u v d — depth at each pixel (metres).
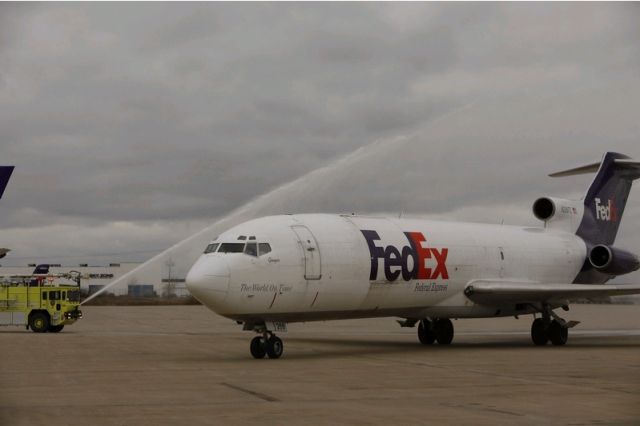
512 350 29.62
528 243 35.69
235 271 24.50
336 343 33.44
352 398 15.75
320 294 26.66
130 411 14.10
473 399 15.62
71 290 42.16
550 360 24.70
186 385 17.86
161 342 33.06
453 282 31.53
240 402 15.18
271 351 25.28
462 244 32.41
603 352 28.44
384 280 28.73
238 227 26.23
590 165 40.25
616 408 14.43
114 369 21.56
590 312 75.44
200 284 24.08
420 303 30.59
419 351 28.80
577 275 38.19
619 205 40.88
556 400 15.48
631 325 52.38
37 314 41.12
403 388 17.36
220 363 23.41
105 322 53.19
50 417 13.50
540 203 38.91
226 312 24.73
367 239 28.66
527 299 32.75
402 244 29.77
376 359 25.00
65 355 26.31
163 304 100.50
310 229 27.20
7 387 17.56
